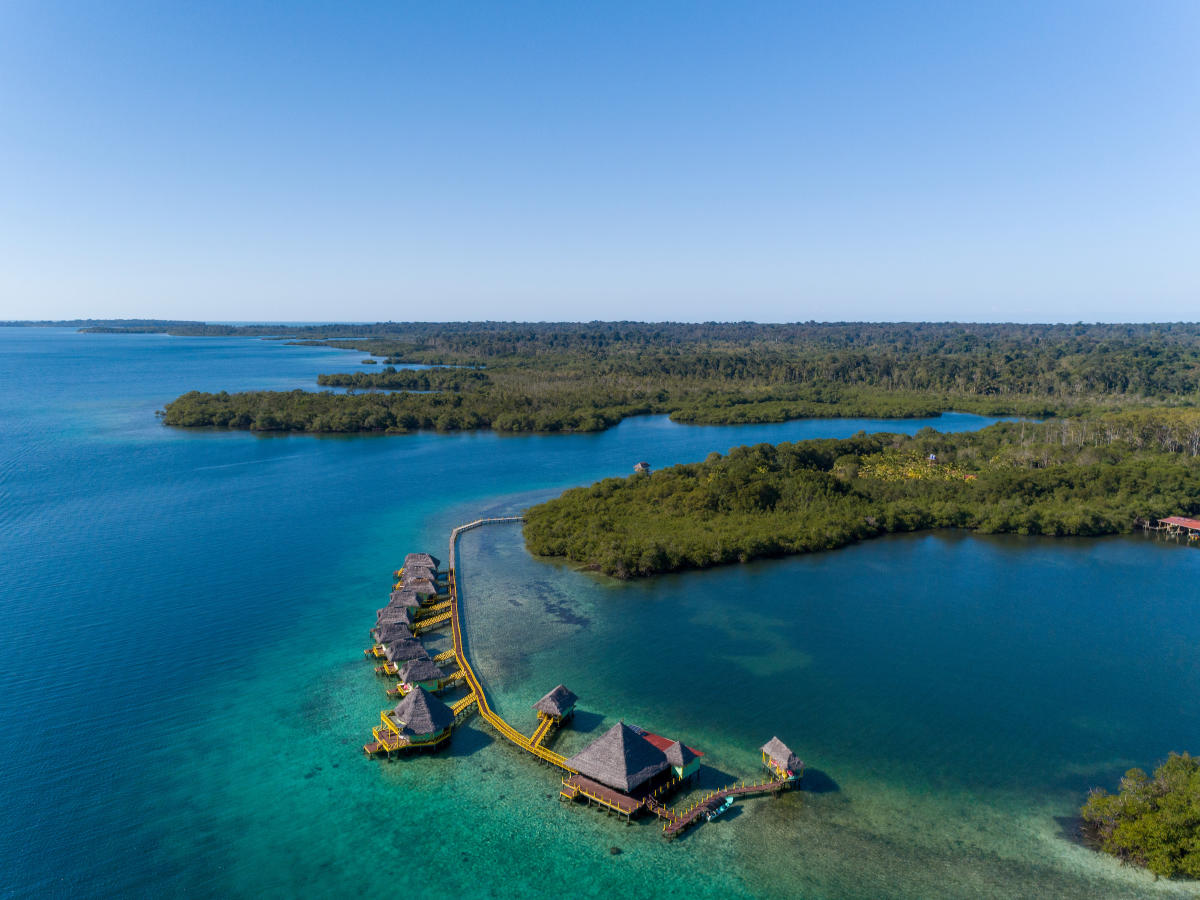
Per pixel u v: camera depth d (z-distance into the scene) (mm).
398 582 86750
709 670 66250
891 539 106500
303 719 57469
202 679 63312
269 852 43250
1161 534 108125
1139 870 41969
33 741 53688
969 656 69000
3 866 41594
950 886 40969
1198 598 83312
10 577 86438
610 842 44625
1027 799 48531
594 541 96062
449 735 55094
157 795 48031
